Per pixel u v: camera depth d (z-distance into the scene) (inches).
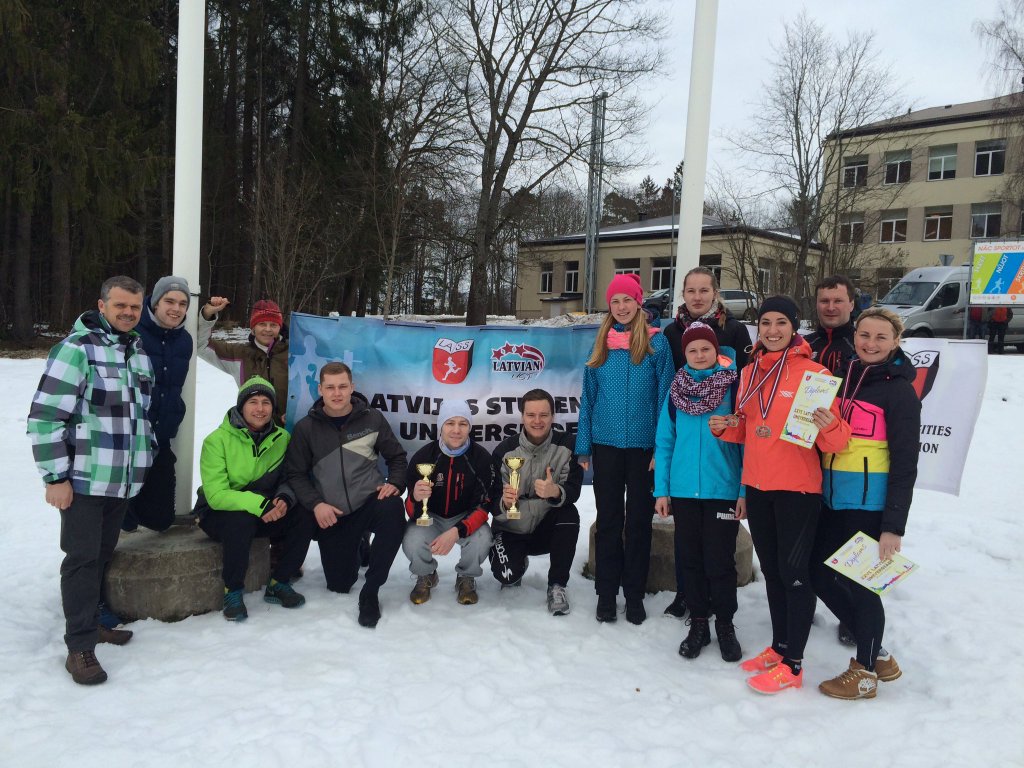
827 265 946.1
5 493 258.2
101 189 794.8
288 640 141.7
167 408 151.5
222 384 528.1
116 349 132.8
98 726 109.9
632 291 151.6
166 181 1109.1
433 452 167.9
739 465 141.4
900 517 120.6
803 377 124.3
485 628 149.4
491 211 1012.5
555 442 167.5
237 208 1182.9
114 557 150.1
